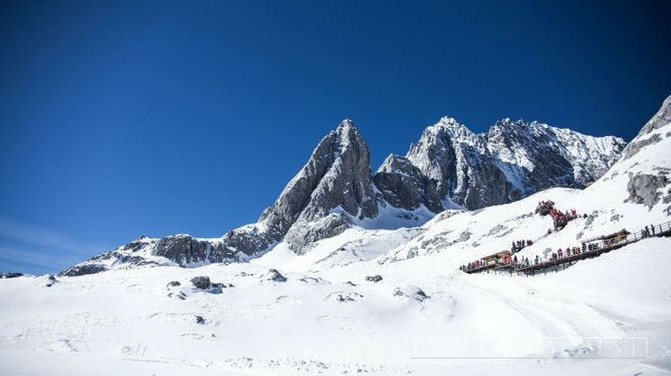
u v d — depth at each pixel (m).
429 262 96.62
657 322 28.70
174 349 35.66
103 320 42.16
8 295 47.72
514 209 130.50
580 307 35.06
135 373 21.78
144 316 43.62
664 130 86.88
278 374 22.67
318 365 25.88
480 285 58.34
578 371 19.36
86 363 25.47
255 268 67.81
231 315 45.59
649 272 38.56
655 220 55.31
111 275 62.19
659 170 64.06
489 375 20.55
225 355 34.56
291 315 45.72
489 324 40.09
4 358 27.19
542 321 34.62
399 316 47.16
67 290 50.84
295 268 189.88
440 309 47.91
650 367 17.42
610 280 40.53
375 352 35.12
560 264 57.41
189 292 50.66
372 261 146.12
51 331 38.44
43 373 21.14
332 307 48.22
